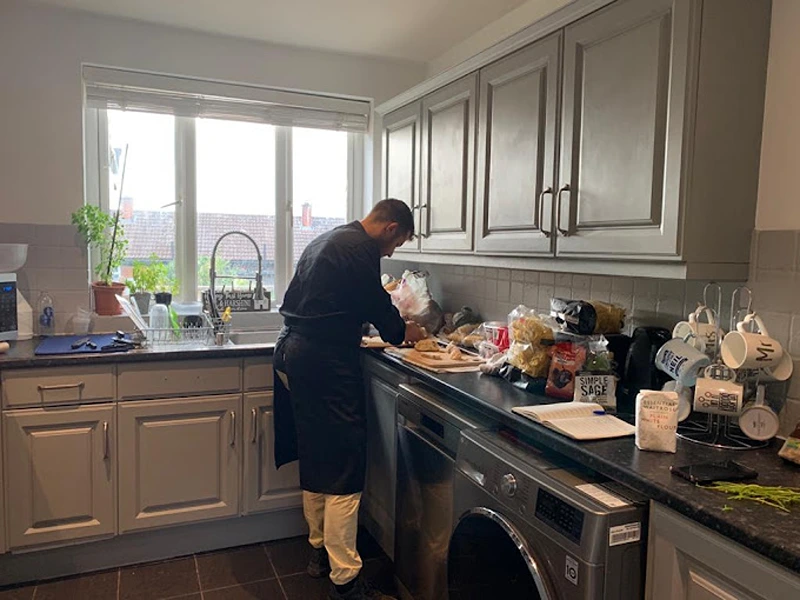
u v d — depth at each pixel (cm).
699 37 137
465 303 289
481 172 218
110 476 233
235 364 248
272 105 306
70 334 267
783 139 142
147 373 235
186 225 305
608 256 160
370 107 324
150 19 267
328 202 335
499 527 136
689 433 141
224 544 259
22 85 254
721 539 97
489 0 242
